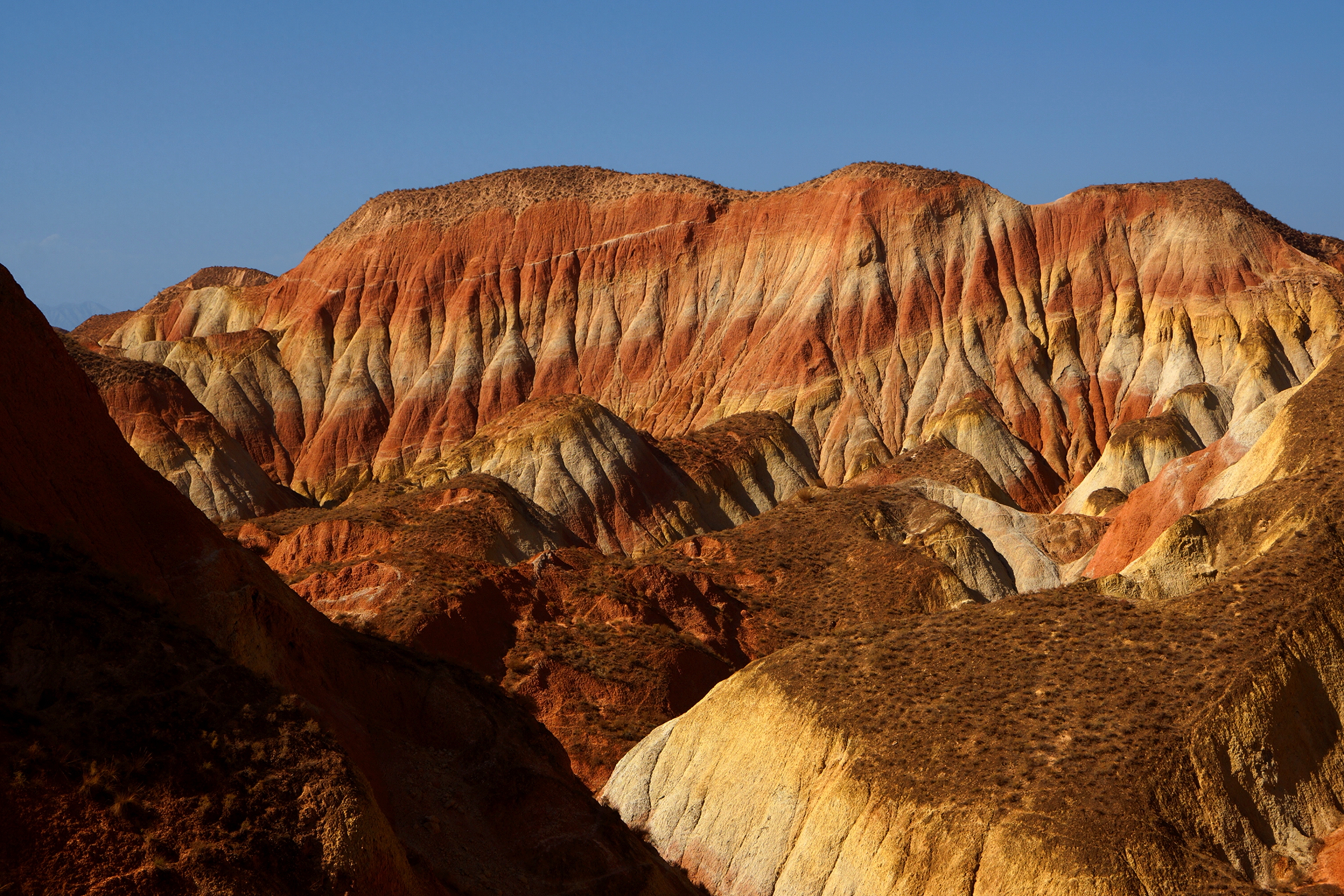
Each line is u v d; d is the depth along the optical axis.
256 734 26.77
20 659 25.92
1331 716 41.66
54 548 28.91
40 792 23.38
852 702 44.09
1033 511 127.56
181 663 27.50
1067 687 42.38
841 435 140.88
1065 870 35.41
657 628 66.31
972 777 39.19
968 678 43.97
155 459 113.19
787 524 85.50
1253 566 46.81
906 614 73.06
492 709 40.72
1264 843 37.97
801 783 42.75
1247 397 126.94
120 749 25.00
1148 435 114.75
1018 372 144.62
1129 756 38.69
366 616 63.59
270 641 34.44
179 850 23.92
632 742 57.69
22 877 22.20
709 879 43.50
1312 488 52.31
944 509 87.19
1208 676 41.59
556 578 69.50
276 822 25.41
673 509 106.38
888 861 38.44
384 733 37.31
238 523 88.31
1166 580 52.03
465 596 63.75
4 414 31.39
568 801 37.41
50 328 34.84
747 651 70.19
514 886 33.50
